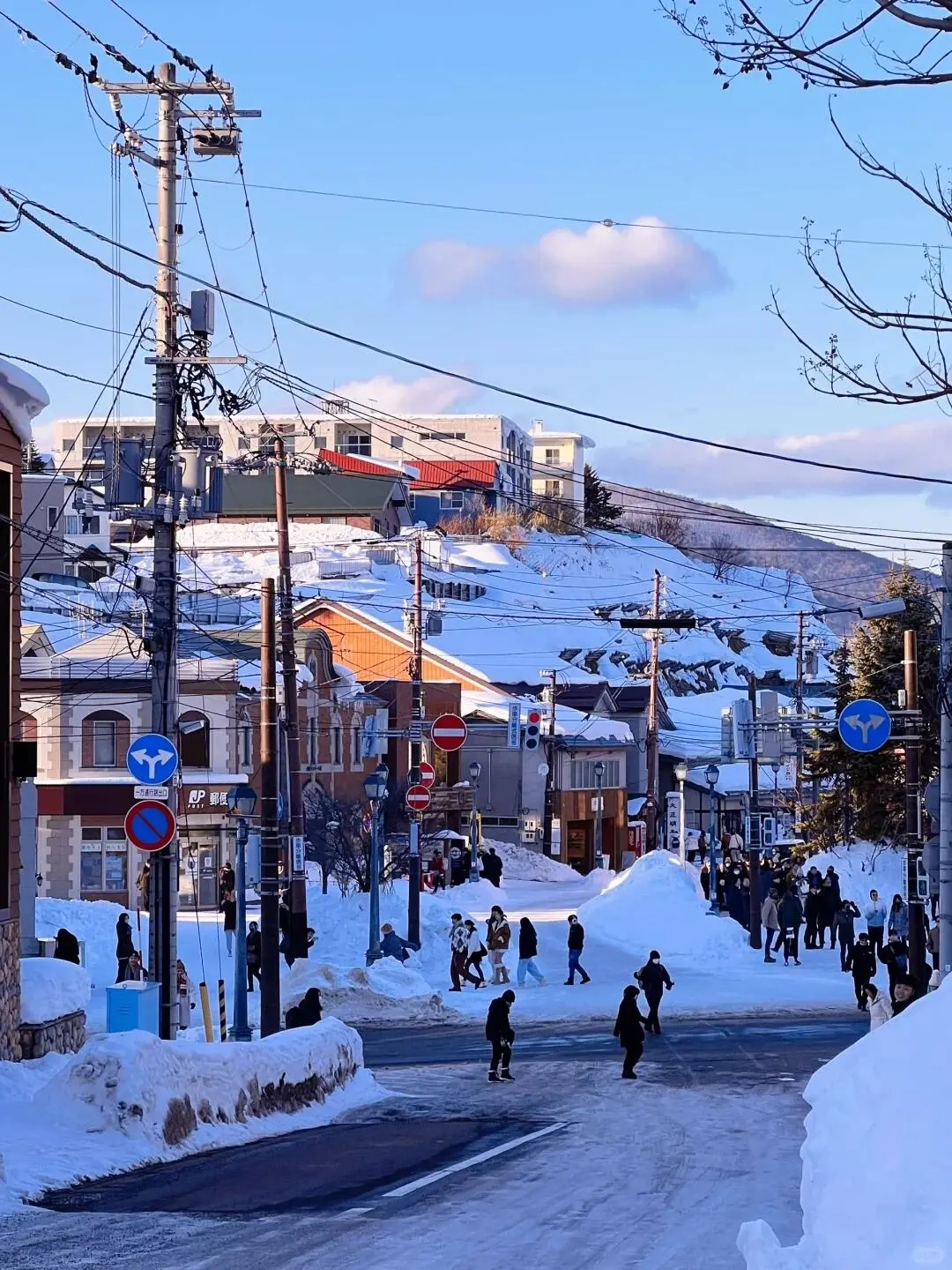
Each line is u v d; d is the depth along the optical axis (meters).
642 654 167.50
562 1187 18.17
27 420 26.16
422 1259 13.62
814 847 79.12
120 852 71.94
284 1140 22.47
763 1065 33.81
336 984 46.19
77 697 72.44
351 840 70.44
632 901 63.97
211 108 31.12
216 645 79.94
